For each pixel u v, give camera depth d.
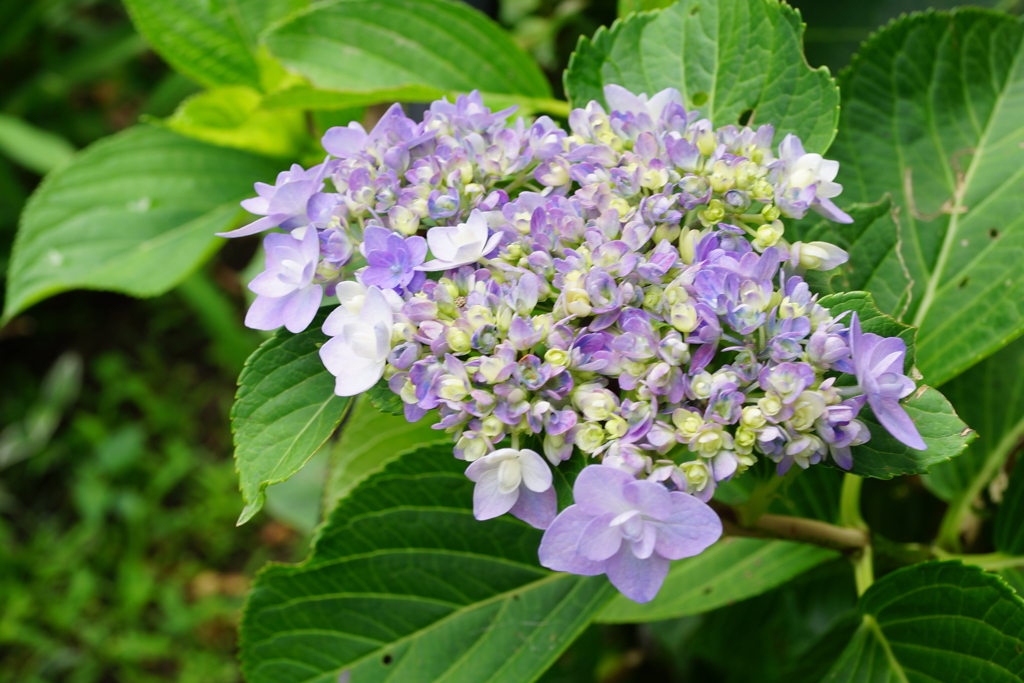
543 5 0.67
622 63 0.45
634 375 0.35
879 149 0.48
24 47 1.60
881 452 0.37
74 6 1.72
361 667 0.45
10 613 1.24
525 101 0.52
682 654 0.72
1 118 1.32
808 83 0.42
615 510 0.34
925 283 0.47
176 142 0.62
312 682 0.45
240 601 1.29
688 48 0.44
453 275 0.37
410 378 0.36
